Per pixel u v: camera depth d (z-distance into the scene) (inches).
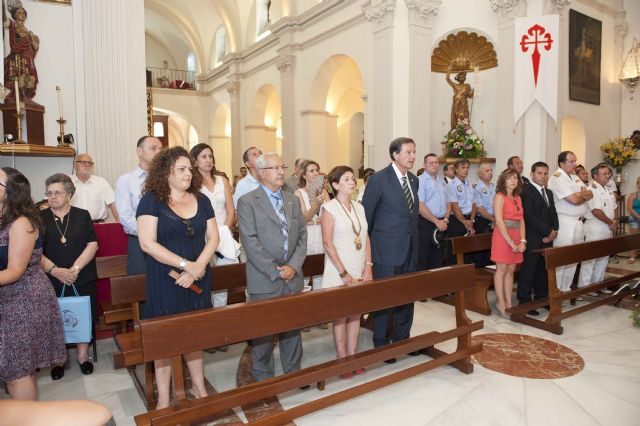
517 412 107.5
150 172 97.3
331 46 402.9
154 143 131.3
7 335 91.3
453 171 234.5
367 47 355.9
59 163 196.2
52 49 193.9
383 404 111.8
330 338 160.2
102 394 119.6
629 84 370.9
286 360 117.4
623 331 161.2
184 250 97.5
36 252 97.0
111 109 196.9
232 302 156.2
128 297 122.6
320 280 166.9
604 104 371.9
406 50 310.8
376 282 109.5
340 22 389.1
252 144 589.9
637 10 371.9
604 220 203.2
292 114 464.1
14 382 93.4
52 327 102.7
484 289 181.0
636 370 129.3
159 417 81.8
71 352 149.2
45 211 131.0
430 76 313.0
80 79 196.7
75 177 169.3
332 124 466.9
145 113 209.9
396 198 131.3
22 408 41.0
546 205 181.8
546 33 279.0
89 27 193.0
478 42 313.4
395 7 311.3
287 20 451.5
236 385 125.1
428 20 308.0
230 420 105.8
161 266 96.3
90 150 195.2
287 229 112.0
